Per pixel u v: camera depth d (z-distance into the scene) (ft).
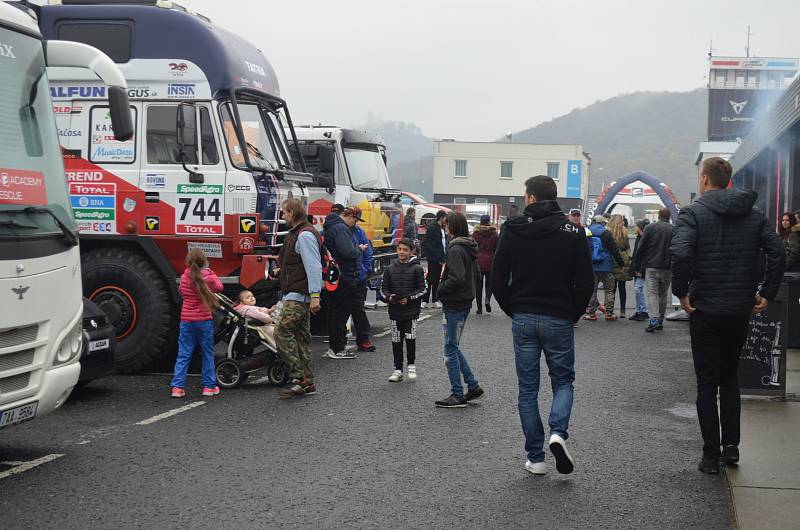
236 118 35.14
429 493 19.43
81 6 35.42
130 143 35.09
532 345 20.80
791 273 41.45
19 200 21.09
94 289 34.37
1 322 19.76
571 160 299.79
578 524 17.47
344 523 17.43
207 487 19.72
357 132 61.46
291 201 29.99
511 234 20.85
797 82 49.06
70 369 22.21
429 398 29.86
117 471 20.95
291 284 29.73
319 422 26.18
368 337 41.06
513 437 24.58
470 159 303.27
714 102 283.18
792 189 58.39
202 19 36.50
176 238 34.65
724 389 21.58
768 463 21.50
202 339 30.04
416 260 32.94
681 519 17.80
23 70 22.52
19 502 18.63
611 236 55.47
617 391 31.60
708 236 20.94
